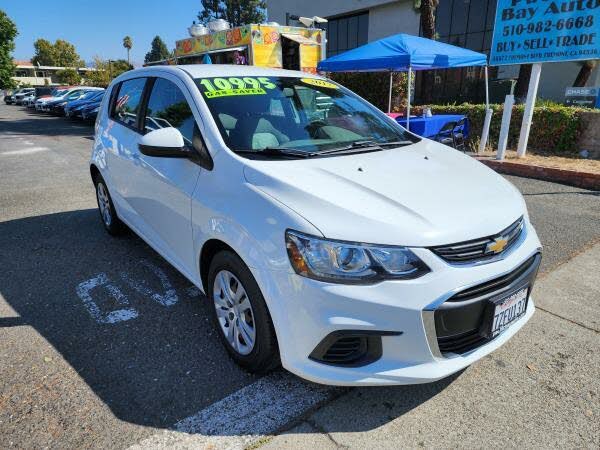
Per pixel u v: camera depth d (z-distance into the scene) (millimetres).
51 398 2463
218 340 2996
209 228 2633
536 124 9016
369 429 2248
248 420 2307
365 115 3648
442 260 2084
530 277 2428
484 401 2439
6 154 11133
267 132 2961
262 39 12352
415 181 2527
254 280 2352
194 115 3010
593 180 6695
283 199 2264
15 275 4000
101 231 5133
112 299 3545
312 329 2123
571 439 2191
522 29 7898
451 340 2191
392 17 20156
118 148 4070
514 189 2830
